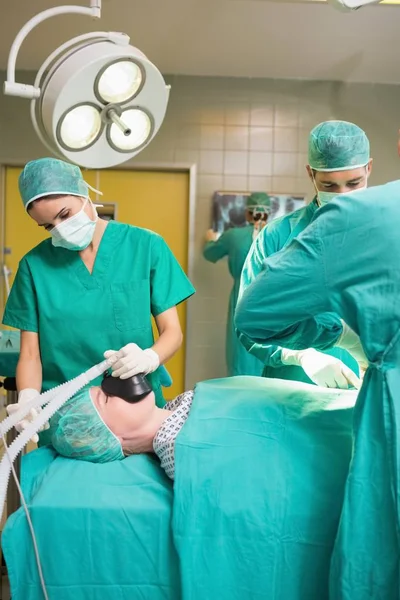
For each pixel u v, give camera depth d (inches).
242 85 172.2
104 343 69.3
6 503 84.7
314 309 47.8
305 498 47.9
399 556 42.7
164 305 69.9
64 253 69.8
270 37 144.1
